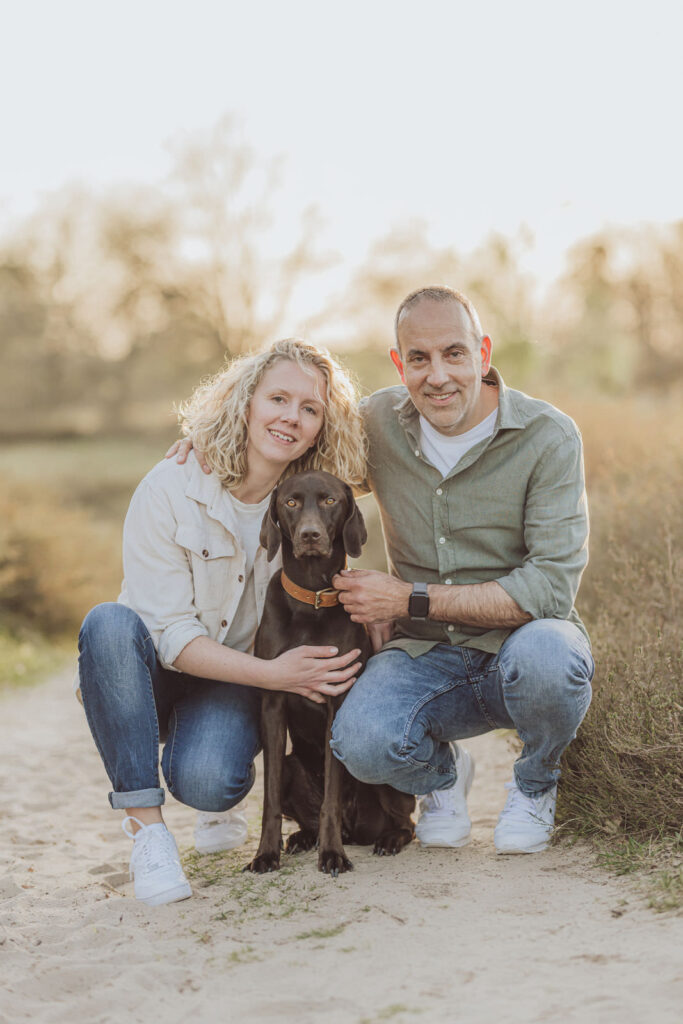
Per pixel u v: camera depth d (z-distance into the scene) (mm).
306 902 3158
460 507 3582
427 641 3623
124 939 2979
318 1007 2418
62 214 31656
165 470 3604
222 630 3699
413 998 2404
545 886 3074
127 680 3318
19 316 33625
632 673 3838
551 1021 2180
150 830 3342
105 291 31891
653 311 19766
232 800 3588
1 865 3945
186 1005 2512
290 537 3584
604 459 8930
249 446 3623
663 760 3350
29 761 6285
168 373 33688
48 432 35312
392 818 3711
